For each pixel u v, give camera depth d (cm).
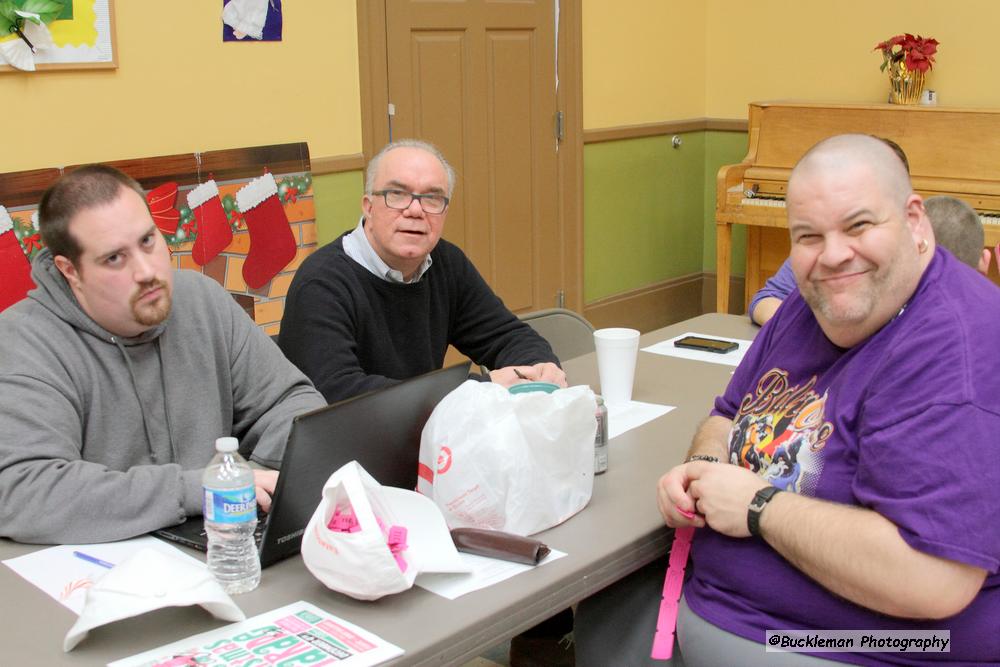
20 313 162
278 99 374
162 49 338
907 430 130
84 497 148
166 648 120
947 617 131
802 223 142
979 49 477
